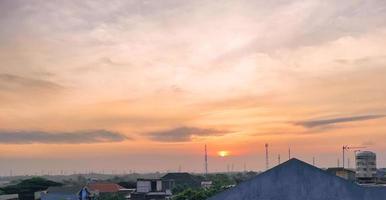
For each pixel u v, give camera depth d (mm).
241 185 28688
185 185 113438
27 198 106938
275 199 28109
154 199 85125
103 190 103875
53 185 110688
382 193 26812
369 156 91312
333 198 27406
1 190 106375
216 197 28891
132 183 123375
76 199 90938
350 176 72188
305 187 27891
